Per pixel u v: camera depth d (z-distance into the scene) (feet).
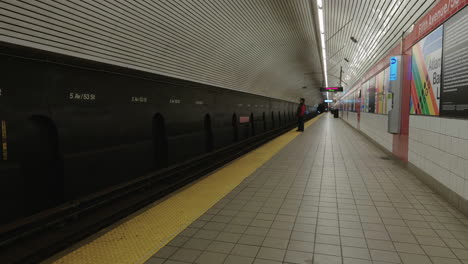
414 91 18.67
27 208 10.94
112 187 14.24
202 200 13.94
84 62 12.64
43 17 10.38
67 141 12.12
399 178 17.88
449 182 13.14
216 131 28.14
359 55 44.62
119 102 15.06
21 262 8.23
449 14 13.06
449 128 13.07
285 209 12.60
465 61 11.39
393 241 9.48
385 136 27.91
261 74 41.01
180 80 21.30
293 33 36.78
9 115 9.96
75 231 10.12
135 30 15.15
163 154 19.56
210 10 20.65
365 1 26.32
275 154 27.63
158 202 13.73
